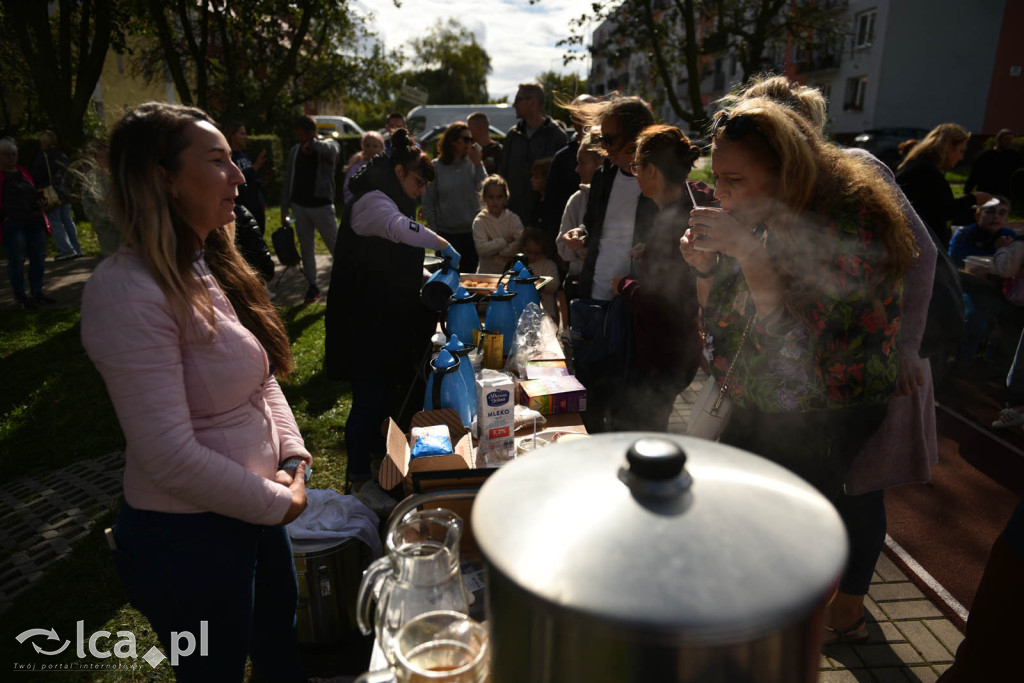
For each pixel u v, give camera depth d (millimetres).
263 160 5469
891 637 2172
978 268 4430
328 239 6070
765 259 1324
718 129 1408
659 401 2514
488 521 689
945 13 23641
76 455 3461
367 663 2098
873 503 1879
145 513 1261
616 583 581
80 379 4406
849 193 1320
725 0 15969
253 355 1334
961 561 2611
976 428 3824
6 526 2865
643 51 16891
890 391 1449
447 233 5117
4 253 8664
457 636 993
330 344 2703
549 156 5070
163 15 13031
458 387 2096
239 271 1500
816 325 1349
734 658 566
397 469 1574
